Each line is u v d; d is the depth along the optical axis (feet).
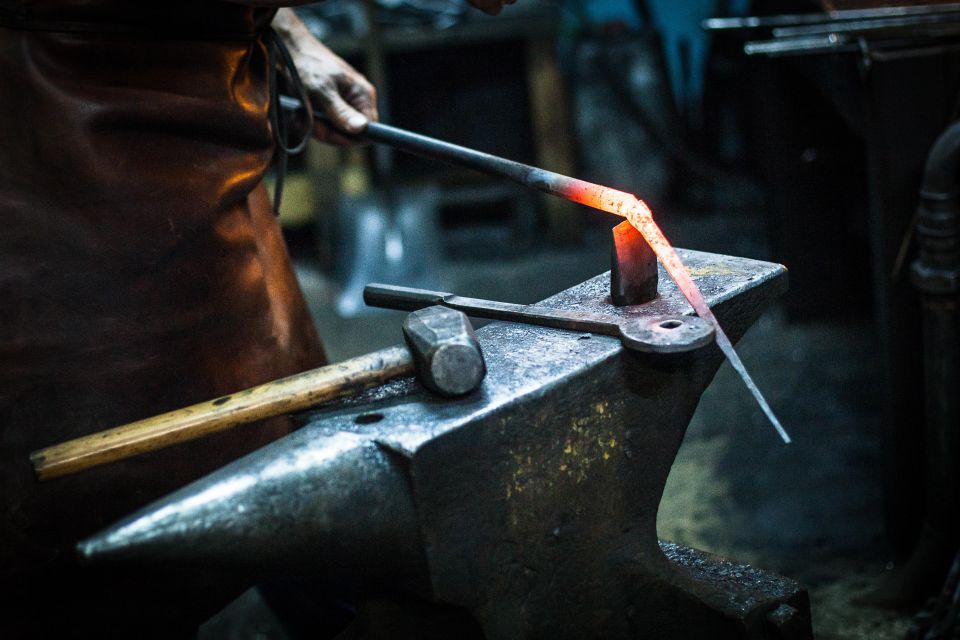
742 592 4.18
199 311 4.59
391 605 3.95
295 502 3.54
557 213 14.70
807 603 4.29
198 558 3.43
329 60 5.70
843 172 10.94
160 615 4.59
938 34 6.56
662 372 4.04
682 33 14.39
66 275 4.33
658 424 4.09
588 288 4.47
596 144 15.23
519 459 3.79
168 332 4.51
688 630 4.22
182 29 4.48
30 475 4.33
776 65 10.49
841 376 10.22
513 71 14.64
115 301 4.40
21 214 4.26
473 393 3.79
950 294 6.35
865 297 11.38
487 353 4.04
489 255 14.80
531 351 4.01
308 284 14.46
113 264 4.38
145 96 4.38
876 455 8.82
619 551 4.10
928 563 6.83
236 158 4.65
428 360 3.72
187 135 4.51
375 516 3.63
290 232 15.78
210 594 4.65
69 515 4.40
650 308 4.19
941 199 6.27
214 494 3.47
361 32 13.75
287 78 5.54
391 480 3.63
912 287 6.88
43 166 4.29
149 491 4.53
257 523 3.49
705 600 4.15
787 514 8.17
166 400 4.55
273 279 5.22
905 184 6.73
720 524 8.16
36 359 4.31
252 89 4.77
